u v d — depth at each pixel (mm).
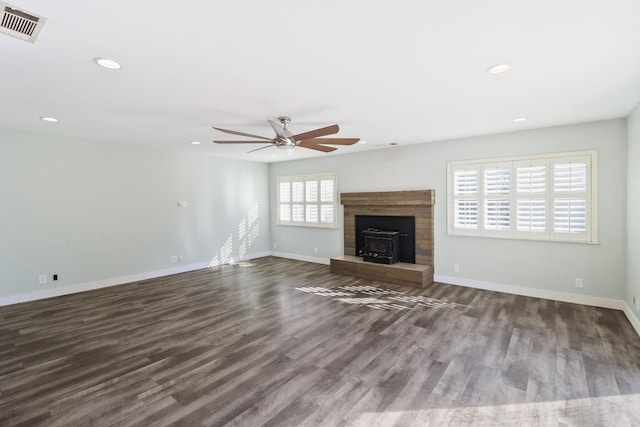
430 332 3283
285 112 3469
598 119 3838
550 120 3875
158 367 2625
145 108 3305
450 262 5125
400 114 3574
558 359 2705
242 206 7293
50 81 2562
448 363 2664
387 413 2047
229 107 3279
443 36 1910
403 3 1574
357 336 3205
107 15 1646
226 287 5070
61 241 4730
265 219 7828
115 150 5273
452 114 3592
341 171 6414
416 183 5395
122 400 2188
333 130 3174
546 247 4312
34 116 3613
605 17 1710
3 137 4219
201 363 2688
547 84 2699
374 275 5438
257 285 5180
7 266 4273
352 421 1974
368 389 2307
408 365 2639
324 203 6734
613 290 3887
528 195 4383
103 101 3074
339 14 1667
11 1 1509
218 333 3301
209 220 6652
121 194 5355
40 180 4531
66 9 1585
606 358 2711
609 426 1908
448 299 4363
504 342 3037
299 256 7309
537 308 3957
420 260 5402
